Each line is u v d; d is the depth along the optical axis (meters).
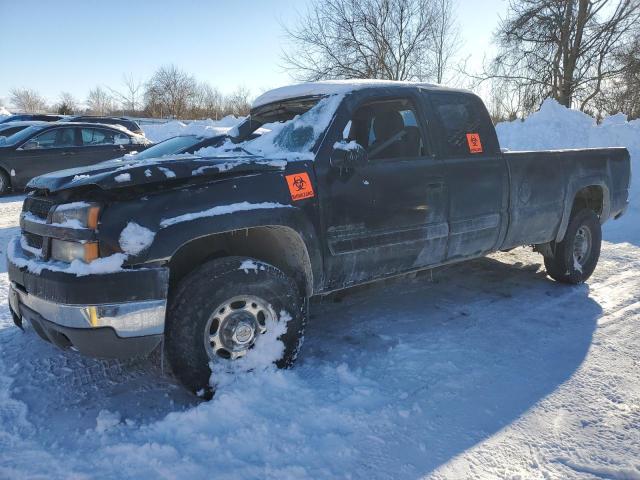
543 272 5.80
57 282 2.73
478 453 2.62
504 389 3.24
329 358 3.64
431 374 3.42
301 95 4.09
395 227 3.76
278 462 2.51
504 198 4.47
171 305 2.98
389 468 2.50
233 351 3.12
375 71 19.38
